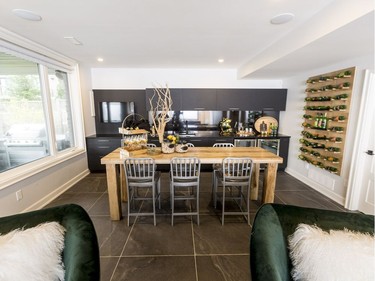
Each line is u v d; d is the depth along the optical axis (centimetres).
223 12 186
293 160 422
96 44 279
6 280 91
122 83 456
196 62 393
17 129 258
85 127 416
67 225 118
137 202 299
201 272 172
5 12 184
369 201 261
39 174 280
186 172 233
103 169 428
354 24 156
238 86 470
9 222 116
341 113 296
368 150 261
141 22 207
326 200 309
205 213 267
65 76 373
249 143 437
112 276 168
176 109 444
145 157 239
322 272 96
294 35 226
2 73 236
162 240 213
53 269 103
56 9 179
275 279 86
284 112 460
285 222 119
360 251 96
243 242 210
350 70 276
